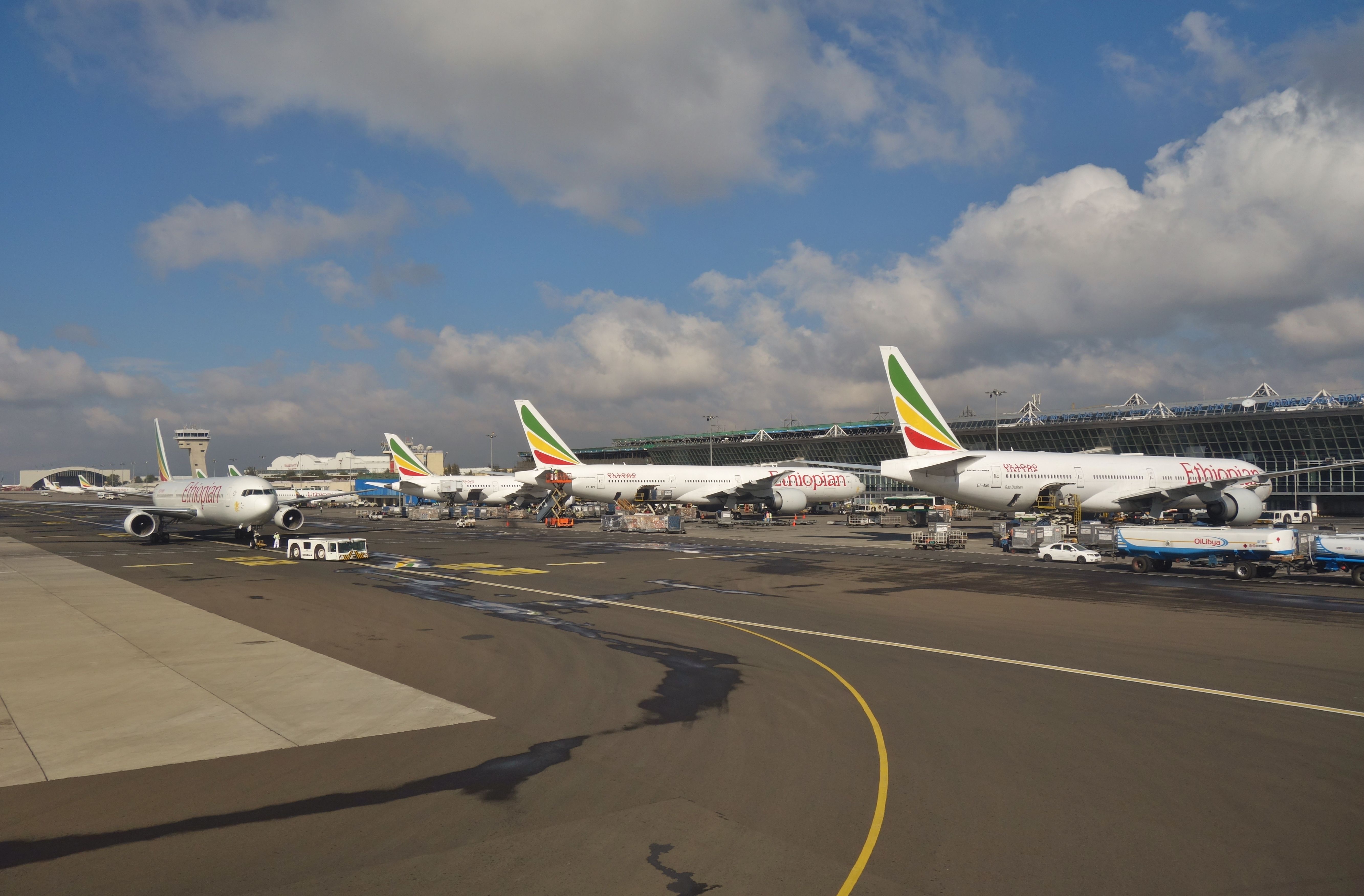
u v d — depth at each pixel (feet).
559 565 137.08
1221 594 100.12
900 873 27.32
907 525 258.16
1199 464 207.62
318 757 39.63
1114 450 404.16
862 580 115.24
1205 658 63.05
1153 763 38.88
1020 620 81.15
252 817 32.17
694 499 286.46
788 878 26.96
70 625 77.87
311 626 77.41
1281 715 47.09
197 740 42.32
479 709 48.42
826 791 35.09
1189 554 120.26
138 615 84.28
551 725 45.21
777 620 80.84
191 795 34.58
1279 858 28.66
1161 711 47.93
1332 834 30.83
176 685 54.34
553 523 270.46
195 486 191.52
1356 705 49.49
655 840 29.99
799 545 181.27
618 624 78.59
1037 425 413.80
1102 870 27.68
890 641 70.28
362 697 51.06
